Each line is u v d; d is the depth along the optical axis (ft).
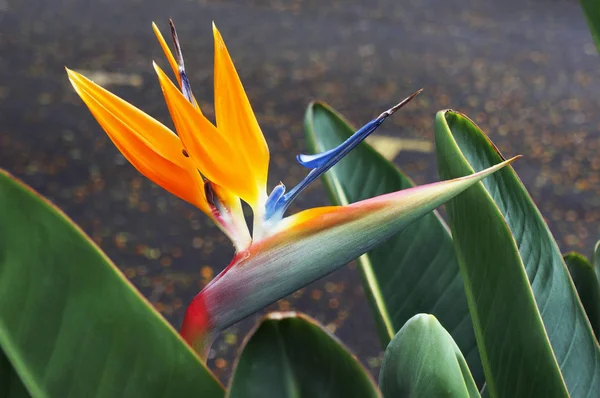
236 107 3.33
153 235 8.98
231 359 7.01
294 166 10.91
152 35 15.88
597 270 3.67
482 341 3.31
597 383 3.43
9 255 3.01
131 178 10.19
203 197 3.35
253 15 17.88
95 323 3.07
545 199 10.36
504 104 13.70
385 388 3.13
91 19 16.56
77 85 3.28
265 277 3.33
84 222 9.14
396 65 15.34
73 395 3.08
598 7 3.65
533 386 3.26
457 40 17.13
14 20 16.03
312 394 3.13
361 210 3.31
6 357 3.09
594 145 12.14
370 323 7.65
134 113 3.31
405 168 11.04
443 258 3.76
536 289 3.48
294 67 14.84
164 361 3.10
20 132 11.19
